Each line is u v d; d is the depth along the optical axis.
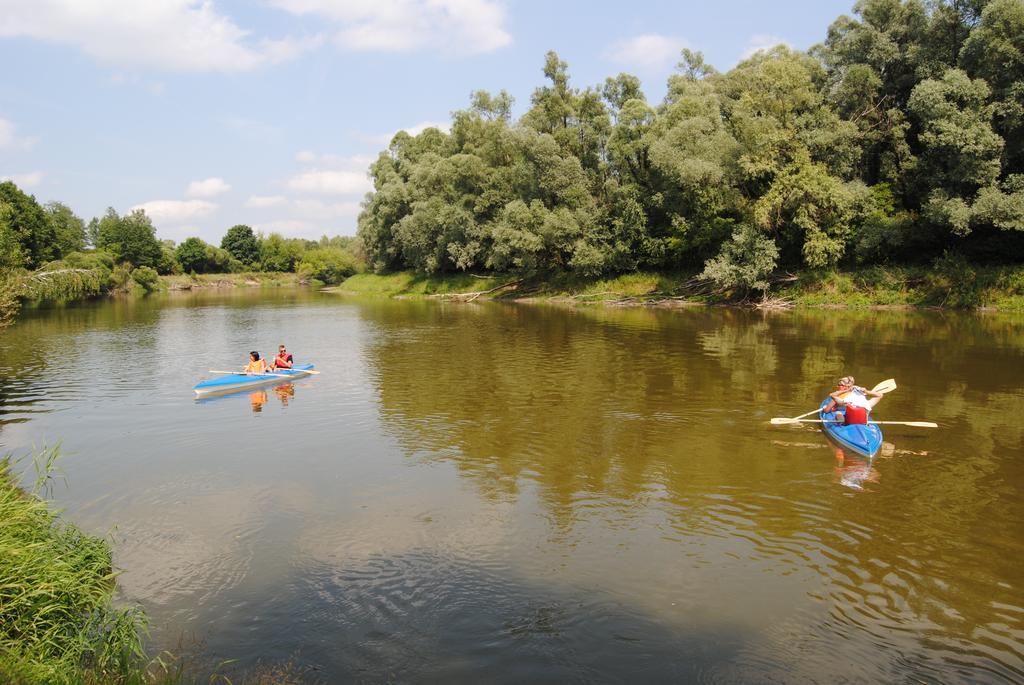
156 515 9.70
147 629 6.78
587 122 51.59
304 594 7.43
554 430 13.76
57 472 11.67
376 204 73.56
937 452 12.02
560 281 52.97
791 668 6.07
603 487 10.55
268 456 12.41
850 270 40.00
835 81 43.78
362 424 14.52
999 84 33.72
